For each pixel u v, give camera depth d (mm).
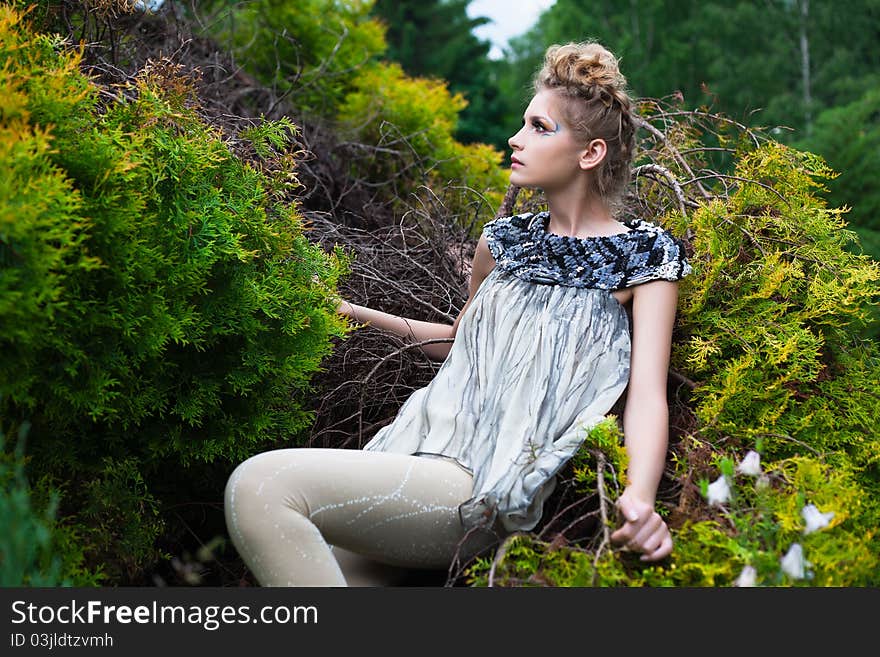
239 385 1852
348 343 2283
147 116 1731
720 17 8781
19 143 1376
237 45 4602
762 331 1865
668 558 1531
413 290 2588
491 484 1563
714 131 2629
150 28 3189
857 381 1943
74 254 1474
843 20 8391
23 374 1444
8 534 1255
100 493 1694
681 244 1791
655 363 1685
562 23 10547
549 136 1820
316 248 2086
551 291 1796
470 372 1788
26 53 1577
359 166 3957
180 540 2045
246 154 2102
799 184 2211
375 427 2332
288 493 1483
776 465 1650
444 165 4242
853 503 1599
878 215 5426
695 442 1718
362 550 1582
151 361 1719
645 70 9062
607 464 1604
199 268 1707
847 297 1933
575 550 1505
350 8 5062
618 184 1904
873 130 5789
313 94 4633
